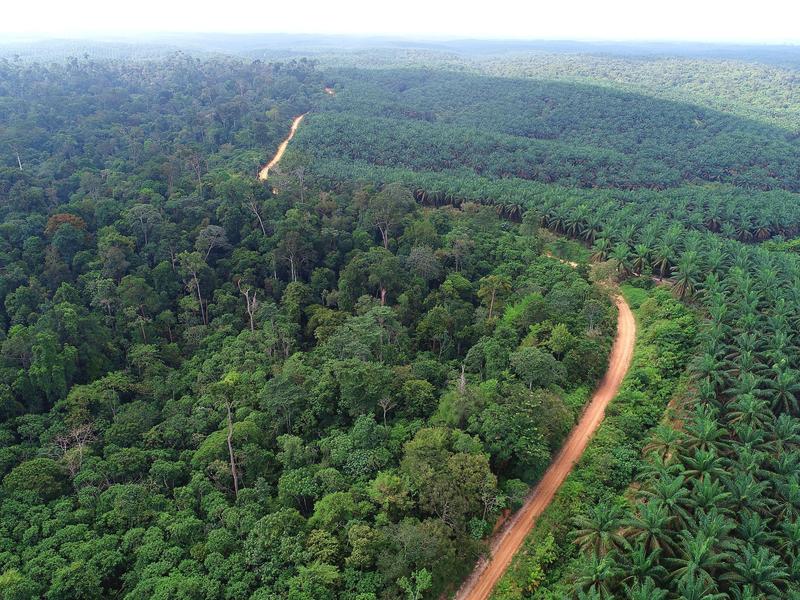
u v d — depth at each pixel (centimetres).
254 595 4584
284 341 8469
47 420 6819
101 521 5325
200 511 5697
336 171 15075
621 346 8812
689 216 13588
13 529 5216
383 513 5253
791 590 4253
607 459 6141
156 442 6588
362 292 9769
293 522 5209
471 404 6303
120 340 8362
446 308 9112
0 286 8519
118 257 9225
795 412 6606
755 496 5159
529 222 12600
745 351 7138
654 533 4766
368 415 6481
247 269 9944
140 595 4550
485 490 5406
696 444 5791
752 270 9794
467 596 5041
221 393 7125
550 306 8738
